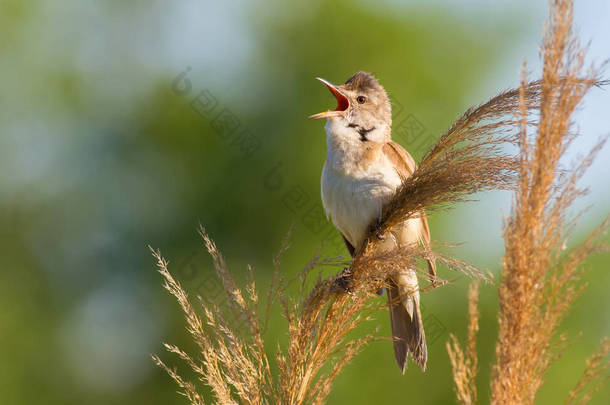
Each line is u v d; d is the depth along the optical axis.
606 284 11.30
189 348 13.26
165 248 13.88
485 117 4.91
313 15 13.98
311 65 13.73
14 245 14.94
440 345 11.57
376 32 13.56
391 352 11.57
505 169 4.73
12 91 15.65
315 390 4.66
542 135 3.99
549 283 3.97
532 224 3.98
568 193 3.97
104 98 15.52
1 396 13.84
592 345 11.18
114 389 13.73
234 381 4.62
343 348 4.71
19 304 14.59
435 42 13.86
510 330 3.99
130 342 13.99
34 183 15.26
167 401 13.21
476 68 13.85
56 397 14.09
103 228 14.62
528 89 4.68
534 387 3.95
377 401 11.58
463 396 4.39
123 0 15.75
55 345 14.41
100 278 14.41
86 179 15.08
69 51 15.86
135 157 14.87
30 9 15.87
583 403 4.11
